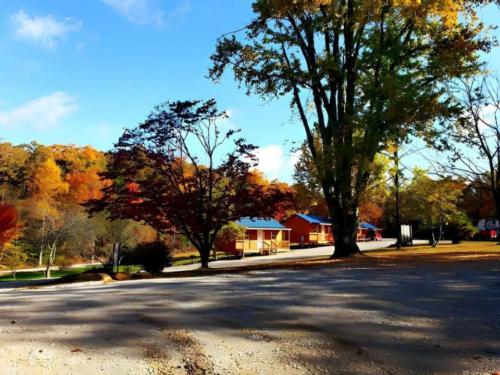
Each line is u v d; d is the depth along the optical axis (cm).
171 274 1627
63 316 712
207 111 1792
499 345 508
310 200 2633
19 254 3988
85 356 486
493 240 4547
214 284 1152
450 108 1719
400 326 604
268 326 619
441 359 461
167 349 511
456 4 1766
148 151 1766
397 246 3198
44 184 5900
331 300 823
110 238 3603
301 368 441
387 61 2091
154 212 1738
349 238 2091
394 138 1853
